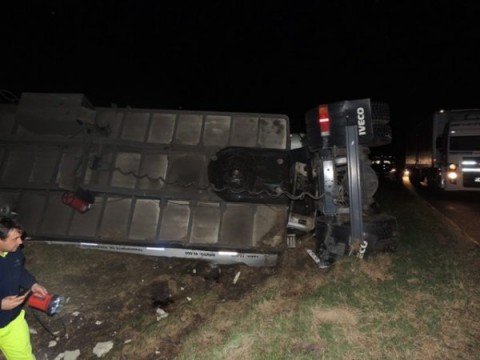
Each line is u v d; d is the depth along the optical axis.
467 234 8.20
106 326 4.68
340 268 5.17
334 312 4.21
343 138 5.42
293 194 6.62
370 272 5.05
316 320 4.09
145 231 6.11
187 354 3.78
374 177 5.79
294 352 3.64
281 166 6.17
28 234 6.11
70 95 6.27
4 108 6.98
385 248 5.57
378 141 5.62
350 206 5.36
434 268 5.39
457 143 14.90
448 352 3.55
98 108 6.98
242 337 3.90
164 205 6.22
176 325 4.41
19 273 3.27
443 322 4.02
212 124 6.75
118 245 6.09
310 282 5.05
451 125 15.05
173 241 5.99
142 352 4.03
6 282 3.13
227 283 5.65
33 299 3.60
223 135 6.65
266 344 3.77
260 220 6.09
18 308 3.20
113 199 6.31
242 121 6.73
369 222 5.44
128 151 6.58
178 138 6.67
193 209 6.17
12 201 6.32
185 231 6.08
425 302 4.41
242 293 5.33
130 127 6.80
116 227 6.16
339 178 5.97
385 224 5.52
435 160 16.84
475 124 14.74
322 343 3.75
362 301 4.42
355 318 4.10
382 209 10.74
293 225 6.64
